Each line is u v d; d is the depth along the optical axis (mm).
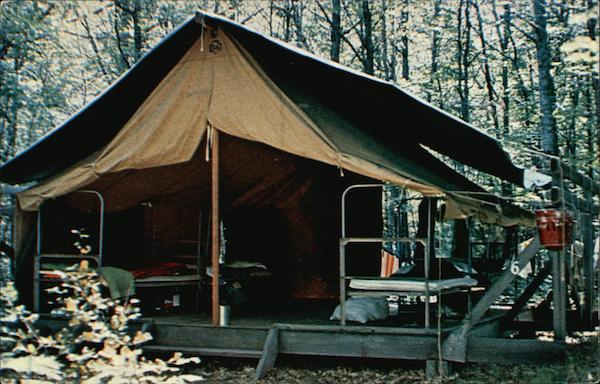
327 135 6621
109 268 7617
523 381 6238
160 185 8734
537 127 17297
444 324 6887
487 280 8641
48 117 17016
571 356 7141
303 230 10242
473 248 10750
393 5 18016
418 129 7789
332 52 17469
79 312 4879
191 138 7098
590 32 12188
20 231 7840
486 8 20453
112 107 7516
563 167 6645
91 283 5180
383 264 13000
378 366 6992
